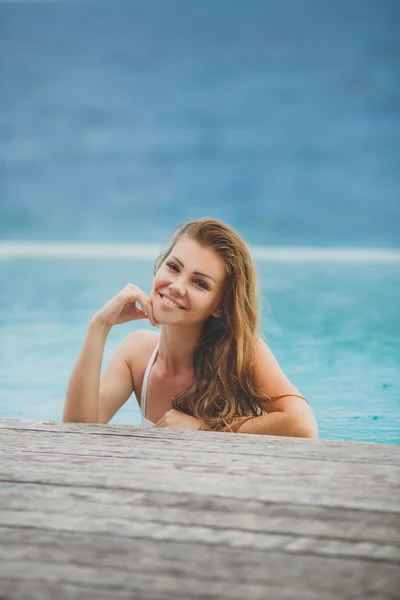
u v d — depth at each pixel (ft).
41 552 5.69
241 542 5.86
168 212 57.72
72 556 5.64
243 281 12.55
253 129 67.31
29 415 18.22
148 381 13.51
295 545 5.82
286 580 5.35
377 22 73.46
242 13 75.82
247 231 52.90
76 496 6.65
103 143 66.95
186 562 5.57
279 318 28.66
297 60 72.38
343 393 19.79
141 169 63.93
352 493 6.75
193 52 74.84
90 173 63.57
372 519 6.24
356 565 5.54
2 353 24.21
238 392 12.83
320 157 63.00
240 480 7.04
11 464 7.40
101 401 13.38
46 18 78.59
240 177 61.77
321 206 56.90
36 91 73.15
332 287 34.27
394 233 51.49
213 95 70.85
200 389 12.93
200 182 61.52
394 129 65.10
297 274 37.73
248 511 6.38
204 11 76.54
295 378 21.27
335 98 68.74
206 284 12.22
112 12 78.54
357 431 16.67
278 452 7.84
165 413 13.14
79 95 72.43
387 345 24.89
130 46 75.97
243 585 5.29
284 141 65.16
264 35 74.64
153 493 6.72
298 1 74.84
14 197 59.88
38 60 75.77
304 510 6.40
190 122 68.59
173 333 12.86
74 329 27.25
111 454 7.73
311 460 7.61
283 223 54.49
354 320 28.30
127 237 50.65
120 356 13.91
